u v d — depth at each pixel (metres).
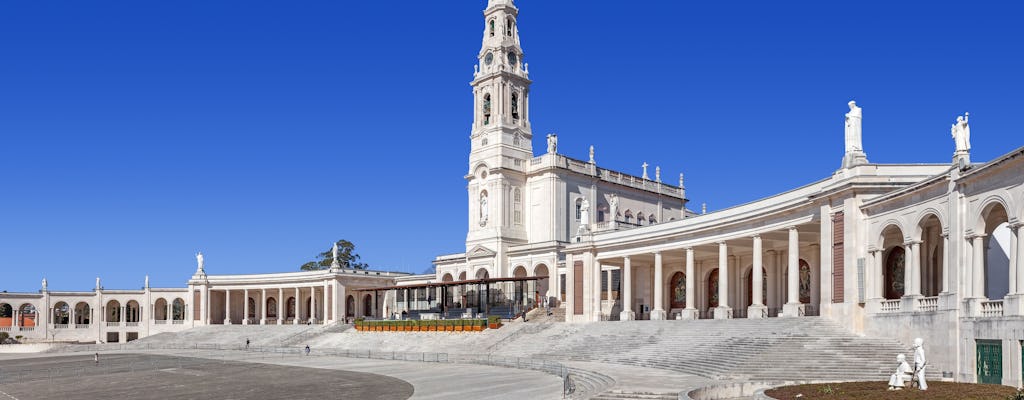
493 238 101.69
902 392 33.75
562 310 90.81
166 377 61.41
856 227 52.62
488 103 106.00
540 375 54.62
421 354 74.19
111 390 52.44
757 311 65.38
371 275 125.81
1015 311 38.66
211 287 130.25
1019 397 28.36
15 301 132.00
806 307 69.31
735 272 79.44
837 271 54.16
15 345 111.50
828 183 57.66
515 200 103.75
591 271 84.06
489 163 103.19
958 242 43.22
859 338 50.47
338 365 69.69
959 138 44.09
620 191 111.94
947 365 43.38
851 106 54.38
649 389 40.59
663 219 119.00
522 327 81.12
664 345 60.97
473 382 51.06
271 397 45.91
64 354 100.69
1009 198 39.69
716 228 70.56
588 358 64.38
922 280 51.25
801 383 39.41
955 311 42.91
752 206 67.75
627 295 80.94
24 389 54.19
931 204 46.09
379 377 56.62
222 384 54.50
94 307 134.88
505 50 105.06
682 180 123.06
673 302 87.06
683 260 85.00
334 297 120.69
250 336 112.31
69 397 48.78
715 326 61.62
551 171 102.00
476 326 84.56
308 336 103.31
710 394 37.59
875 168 52.81
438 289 112.69
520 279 88.88
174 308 163.50
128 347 113.00
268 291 135.38
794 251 61.56
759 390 36.78
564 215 102.88
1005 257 49.53
